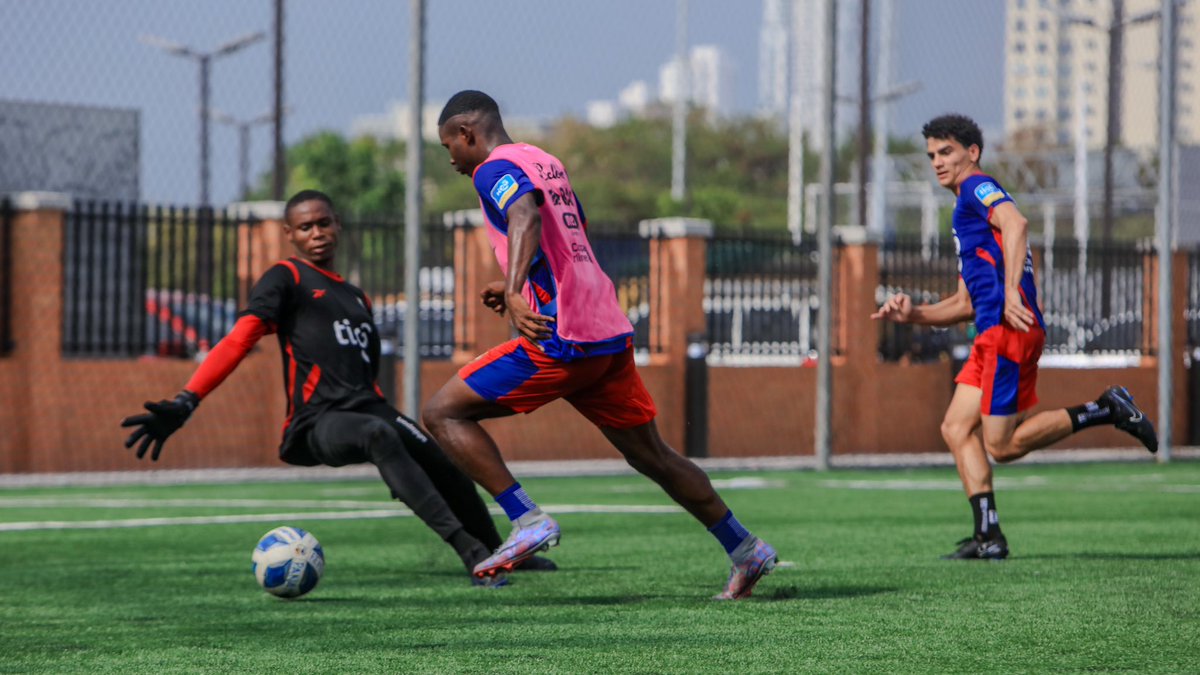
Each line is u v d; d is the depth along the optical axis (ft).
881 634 46.60
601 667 41.32
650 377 167.43
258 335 60.70
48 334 141.90
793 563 68.03
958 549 70.33
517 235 48.14
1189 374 199.41
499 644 45.42
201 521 93.09
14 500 111.55
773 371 175.63
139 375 145.28
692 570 66.28
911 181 323.16
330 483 131.44
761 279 175.11
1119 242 194.08
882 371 179.93
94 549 77.92
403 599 56.85
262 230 147.84
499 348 51.60
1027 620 49.29
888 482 131.64
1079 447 194.90
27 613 54.19
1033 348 66.18
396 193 460.14
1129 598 54.65
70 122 191.72
